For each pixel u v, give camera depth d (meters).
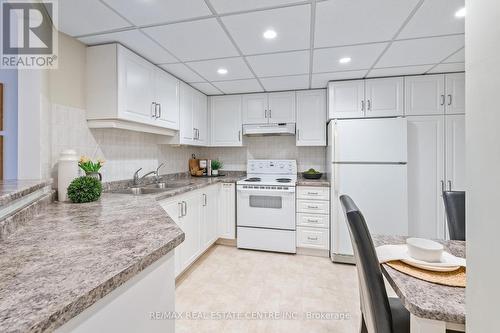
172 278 0.92
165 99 2.54
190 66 2.45
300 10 1.54
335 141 2.74
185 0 1.43
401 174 2.59
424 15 1.61
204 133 3.49
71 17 1.59
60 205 1.46
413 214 2.68
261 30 1.78
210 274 2.46
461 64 2.41
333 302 1.99
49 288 0.53
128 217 1.17
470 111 0.44
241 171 3.84
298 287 2.21
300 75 2.72
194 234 2.56
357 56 2.23
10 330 0.40
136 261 0.68
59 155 1.73
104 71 1.93
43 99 1.58
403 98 2.70
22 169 1.54
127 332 0.68
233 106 3.52
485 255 0.40
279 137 3.70
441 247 0.97
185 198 2.37
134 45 1.99
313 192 2.93
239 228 3.16
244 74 2.69
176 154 3.35
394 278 0.87
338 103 2.86
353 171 2.69
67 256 0.71
